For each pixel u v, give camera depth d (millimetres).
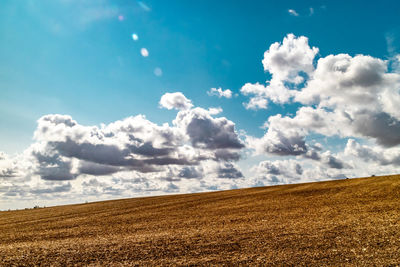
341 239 11891
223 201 36812
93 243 14234
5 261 11242
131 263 10250
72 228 21219
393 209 19422
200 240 13430
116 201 53438
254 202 32469
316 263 9117
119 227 20250
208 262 9906
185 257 10688
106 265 10172
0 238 18344
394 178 41719
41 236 18141
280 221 17984
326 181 52500
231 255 10617
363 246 10656
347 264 8836
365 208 21047
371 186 36406
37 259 11367
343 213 19516
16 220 30531
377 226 13969
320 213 20406
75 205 51938
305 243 11648
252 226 16703
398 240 11109
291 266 8977
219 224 18516
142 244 13242
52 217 31125
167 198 50406
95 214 31500
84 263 10547
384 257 9250
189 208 31453
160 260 10438
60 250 12844
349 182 45250
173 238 14312
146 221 22797
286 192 41250
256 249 11227
